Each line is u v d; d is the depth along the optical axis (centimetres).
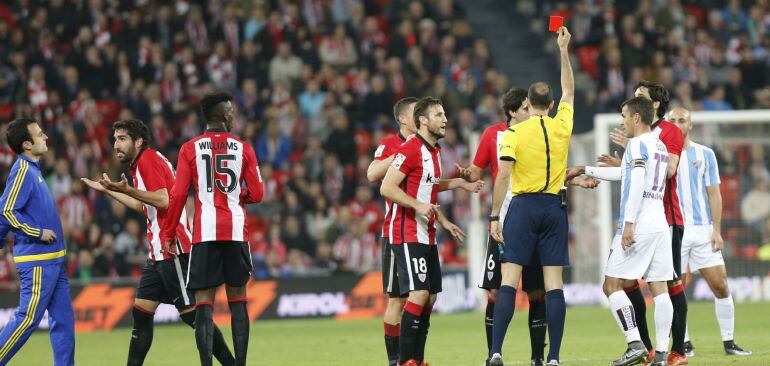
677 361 3059
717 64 8162
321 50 7438
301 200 6438
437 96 7225
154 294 3000
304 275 5769
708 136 5816
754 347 3631
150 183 2920
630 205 2855
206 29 7325
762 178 5831
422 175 2916
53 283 2914
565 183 3189
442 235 6494
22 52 6719
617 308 2931
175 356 3941
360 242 6309
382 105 7119
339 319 5741
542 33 8394
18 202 2872
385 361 3559
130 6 7331
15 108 6556
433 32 7638
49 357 4022
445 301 5844
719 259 3431
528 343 4034
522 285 3034
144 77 6912
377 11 7969
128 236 5978
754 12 8581
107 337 4997
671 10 8362
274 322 5622
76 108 6562
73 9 7138
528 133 2864
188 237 2981
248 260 2847
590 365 3186
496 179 2856
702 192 3459
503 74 8081
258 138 6825
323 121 7031
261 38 7281
